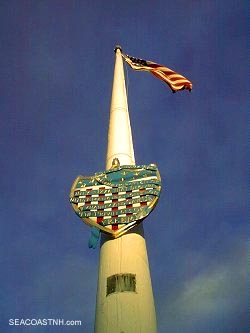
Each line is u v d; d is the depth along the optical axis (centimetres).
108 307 2498
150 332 2430
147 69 4588
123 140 3541
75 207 3027
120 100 3906
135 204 2981
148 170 3167
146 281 2639
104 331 2427
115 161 3312
